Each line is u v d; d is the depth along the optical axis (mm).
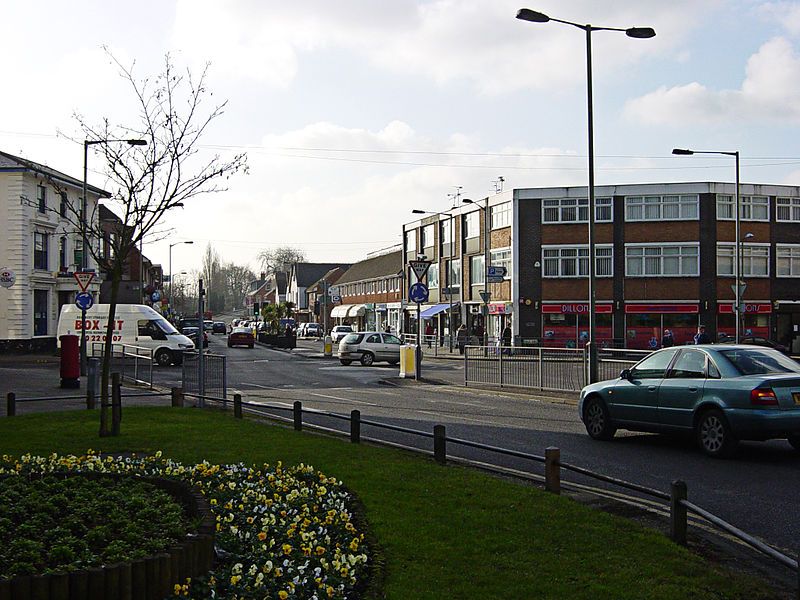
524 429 15188
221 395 20328
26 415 16078
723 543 7223
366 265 93688
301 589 5402
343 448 11633
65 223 48219
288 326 64938
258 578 5422
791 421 11242
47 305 46812
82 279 28484
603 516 7609
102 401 13109
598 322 50656
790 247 51281
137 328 36844
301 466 9508
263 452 11289
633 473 10703
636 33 20484
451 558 6305
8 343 43438
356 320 91750
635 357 19656
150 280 85250
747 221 50812
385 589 5586
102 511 6754
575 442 13578
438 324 63844
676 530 6863
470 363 26312
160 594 5098
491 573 5934
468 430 14953
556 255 51156
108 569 4859
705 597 5480
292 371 35000
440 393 24078
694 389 12211
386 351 40000
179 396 18266
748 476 10477
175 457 10922
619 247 50531
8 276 31328
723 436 11711
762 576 6297
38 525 6262
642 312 50250
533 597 5457
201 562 5590
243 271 196000
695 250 49906
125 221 13969
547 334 50969
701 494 9375
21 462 9742
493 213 54969
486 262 55094
